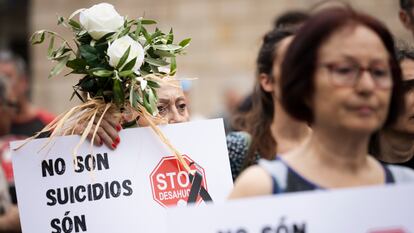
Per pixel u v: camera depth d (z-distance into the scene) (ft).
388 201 8.72
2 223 18.97
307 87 8.75
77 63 12.30
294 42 8.87
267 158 14.28
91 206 12.19
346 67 8.56
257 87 15.02
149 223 12.23
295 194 8.71
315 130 8.90
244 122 16.39
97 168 12.25
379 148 13.07
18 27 55.77
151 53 12.73
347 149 8.81
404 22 16.01
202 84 43.24
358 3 40.63
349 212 8.70
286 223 8.71
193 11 43.75
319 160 8.89
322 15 8.77
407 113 12.77
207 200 12.37
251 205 8.75
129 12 44.01
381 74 8.71
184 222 8.86
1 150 19.58
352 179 8.93
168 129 12.49
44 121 23.04
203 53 43.60
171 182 12.35
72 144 12.24
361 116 8.54
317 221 8.69
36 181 12.18
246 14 43.50
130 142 12.35
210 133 12.55
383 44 8.76
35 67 45.57
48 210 12.16
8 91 21.95
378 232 8.70
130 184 12.26
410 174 9.34
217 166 12.50
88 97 12.68
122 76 12.21
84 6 44.68
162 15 43.98
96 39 12.39
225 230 8.80
